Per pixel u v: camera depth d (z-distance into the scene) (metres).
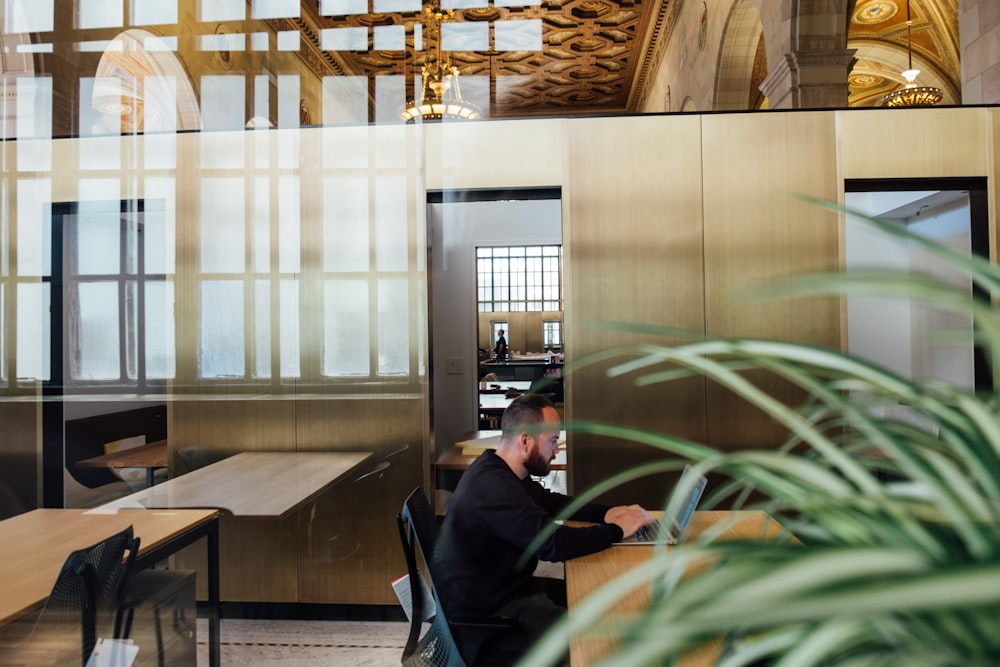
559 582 2.05
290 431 3.40
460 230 4.33
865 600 0.14
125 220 4.26
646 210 3.32
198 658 2.83
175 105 5.59
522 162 3.37
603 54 8.48
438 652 1.75
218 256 3.43
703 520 2.08
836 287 0.23
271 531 3.35
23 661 1.78
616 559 1.90
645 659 0.17
